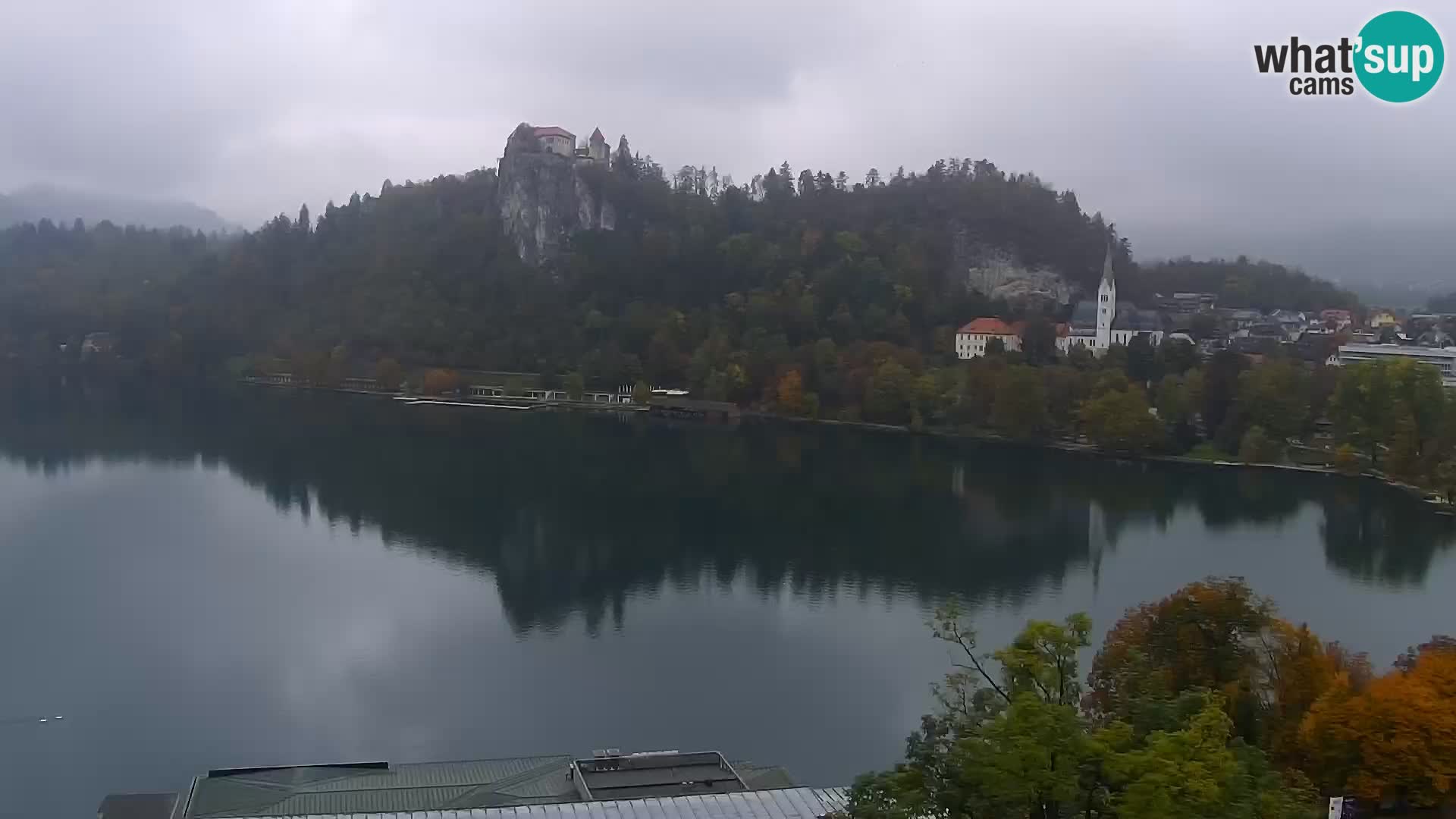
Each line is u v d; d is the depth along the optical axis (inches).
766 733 3260.3
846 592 4692.4
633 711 3432.6
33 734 3297.2
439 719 3385.8
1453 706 2223.2
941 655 3897.6
